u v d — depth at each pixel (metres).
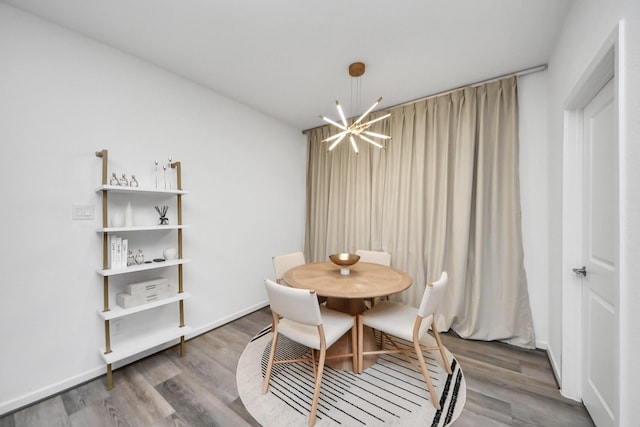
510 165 2.31
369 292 1.72
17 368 1.57
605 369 1.32
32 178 1.63
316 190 3.82
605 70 1.21
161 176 2.27
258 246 3.25
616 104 1.00
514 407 1.56
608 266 1.30
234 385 1.77
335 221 3.54
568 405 1.58
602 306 1.36
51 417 1.50
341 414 1.50
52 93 1.71
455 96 2.60
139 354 2.09
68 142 1.77
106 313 1.78
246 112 3.09
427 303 1.56
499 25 1.74
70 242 1.77
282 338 2.46
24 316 1.60
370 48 2.01
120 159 2.02
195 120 2.54
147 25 1.76
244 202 3.06
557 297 1.86
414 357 2.12
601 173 1.38
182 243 2.40
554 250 1.96
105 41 1.92
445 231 2.59
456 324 2.55
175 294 2.17
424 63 2.20
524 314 2.28
